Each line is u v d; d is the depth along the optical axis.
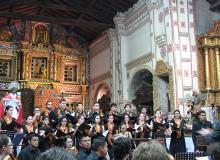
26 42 27.25
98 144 6.32
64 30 29.62
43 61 28.14
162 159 2.58
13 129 10.41
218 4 17.89
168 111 17.52
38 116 13.54
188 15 17.72
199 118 10.65
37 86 27.14
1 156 5.27
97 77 27.94
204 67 17.20
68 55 29.27
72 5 24.41
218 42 17.09
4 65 27.05
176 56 16.94
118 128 11.47
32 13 27.25
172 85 16.83
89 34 29.05
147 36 20.17
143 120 12.18
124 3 22.56
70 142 9.27
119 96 23.17
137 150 2.66
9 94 16.14
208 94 16.31
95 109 12.77
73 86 28.88
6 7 23.94
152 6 19.25
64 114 12.51
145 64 20.19
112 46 24.75
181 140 10.63
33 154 8.04
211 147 3.04
